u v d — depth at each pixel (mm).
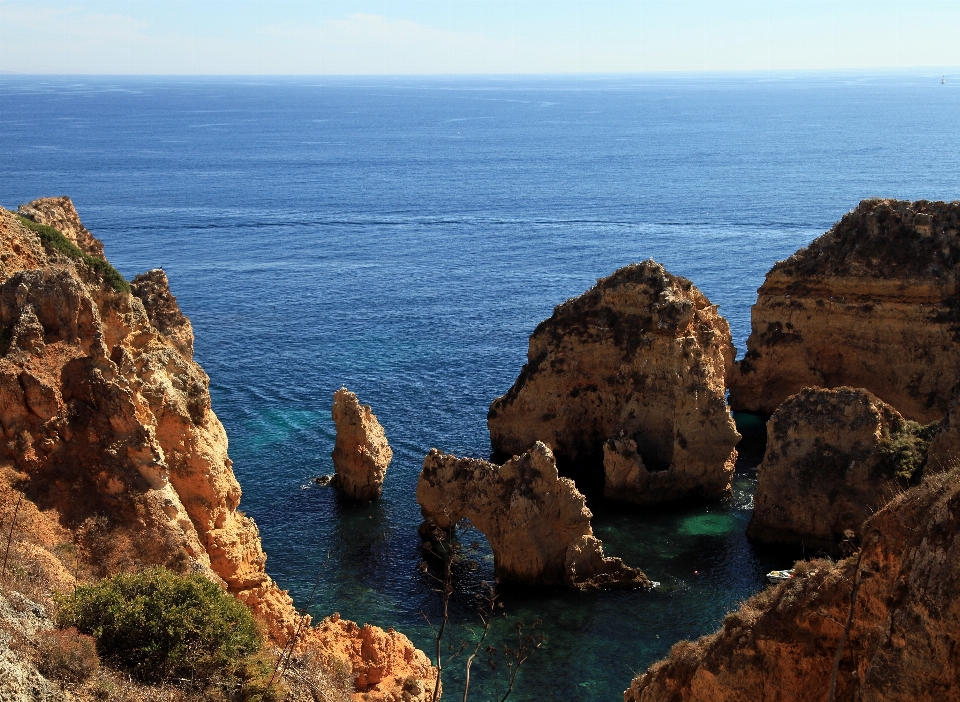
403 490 74375
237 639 33719
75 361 40500
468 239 195750
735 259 168875
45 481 38219
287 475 76750
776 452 67500
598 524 70812
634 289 79312
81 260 50500
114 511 38688
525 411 82250
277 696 33062
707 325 78688
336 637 43906
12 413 38719
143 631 32156
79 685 28672
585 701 50156
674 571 63688
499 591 60656
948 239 85375
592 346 80812
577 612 58469
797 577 31625
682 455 73688
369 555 64688
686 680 33875
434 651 54094
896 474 63688
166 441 43250
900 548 27375
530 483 61375
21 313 40406
